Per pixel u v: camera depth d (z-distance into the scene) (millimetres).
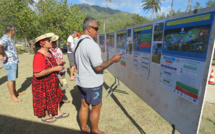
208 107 3135
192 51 1282
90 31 1784
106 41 4730
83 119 2180
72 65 4980
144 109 3004
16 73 3465
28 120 2648
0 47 2912
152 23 1977
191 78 1310
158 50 1857
